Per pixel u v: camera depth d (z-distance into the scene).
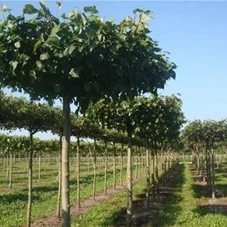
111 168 52.84
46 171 48.75
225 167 47.16
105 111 11.91
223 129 21.64
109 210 15.28
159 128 13.25
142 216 14.17
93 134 18.45
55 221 13.61
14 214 15.20
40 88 5.78
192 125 22.42
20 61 5.11
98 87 5.34
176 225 12.23
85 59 5.07
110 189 24.30
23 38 5.11
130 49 5.18
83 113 6.20
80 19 4.93
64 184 5.70
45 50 5.10
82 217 13.77
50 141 32.47
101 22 5.04
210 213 14.22
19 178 37.25
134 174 37.91
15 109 10.28
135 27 5.21
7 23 5.07
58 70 5.24
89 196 20.52
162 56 5.98
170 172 39.97
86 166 57.19
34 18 5.09
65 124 5.81
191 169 47.28
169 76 6.21
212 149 23.34
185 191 22.30
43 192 22.83
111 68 5.34
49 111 11.41
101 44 5.04
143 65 5.41
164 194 21.09
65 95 5.78
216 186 25.09
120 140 24.08
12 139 26.03
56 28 4.81
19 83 5.72
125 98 5.97
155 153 21.61
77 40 4.86
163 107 12.41
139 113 12.00
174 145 35.78
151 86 6.01
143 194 20.61
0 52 5.21
